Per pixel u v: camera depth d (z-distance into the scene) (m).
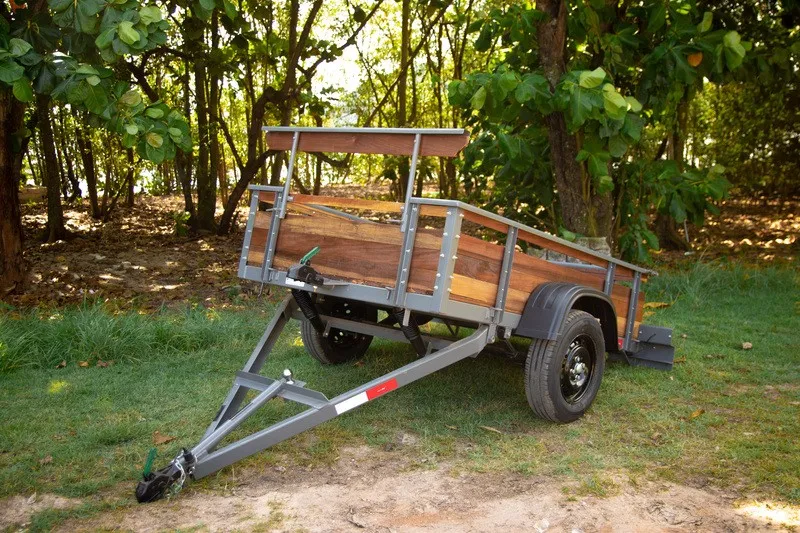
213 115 14.32
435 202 3.65
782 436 4.24
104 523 3.23
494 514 3.35
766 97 11.80
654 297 8.51
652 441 4.22
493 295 4.11
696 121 16.17
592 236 7.64
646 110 7.78
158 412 4.62
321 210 4.42
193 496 3.51
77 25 5.09
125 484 3.62
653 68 7.00
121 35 4.89
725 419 4.54
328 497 3.52
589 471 3.82
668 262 11.02
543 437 4.30
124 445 4.10
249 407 3.77
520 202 8.68
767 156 15.98
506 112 6.57
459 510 3.39
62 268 10.27
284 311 4.83
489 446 4.14
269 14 12.74
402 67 15.10
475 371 5.54
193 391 5.05
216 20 12.41
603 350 4.70
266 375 5.45
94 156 17.22
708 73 7.36
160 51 12.18
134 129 5.36
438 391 5.07
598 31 6.94
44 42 5.76
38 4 6.32
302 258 4.21
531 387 4.36
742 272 9.31
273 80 15.72
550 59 7.30
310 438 4.24
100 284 9.03
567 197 7.69
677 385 5.29
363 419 4.54
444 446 4.15
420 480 3.72
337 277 4.09
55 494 3.50
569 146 7.53
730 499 3.48
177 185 25.08
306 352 6.05
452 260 3.65
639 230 7.95
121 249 12.48
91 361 5.74
